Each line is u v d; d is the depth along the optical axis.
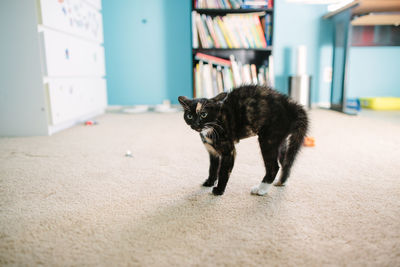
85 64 2.62
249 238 0.77
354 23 3.09
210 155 1.12
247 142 1.86
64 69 2.21
